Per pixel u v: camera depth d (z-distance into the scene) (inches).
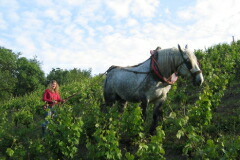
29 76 2110.0
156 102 244.5
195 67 219.3
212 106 295.1
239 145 167.5
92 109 302.4
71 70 2178.9
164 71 228.5
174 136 253.8
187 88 442.9
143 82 234.5
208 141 171.2
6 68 2132.1
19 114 400.2
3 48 2277.3
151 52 237.1
